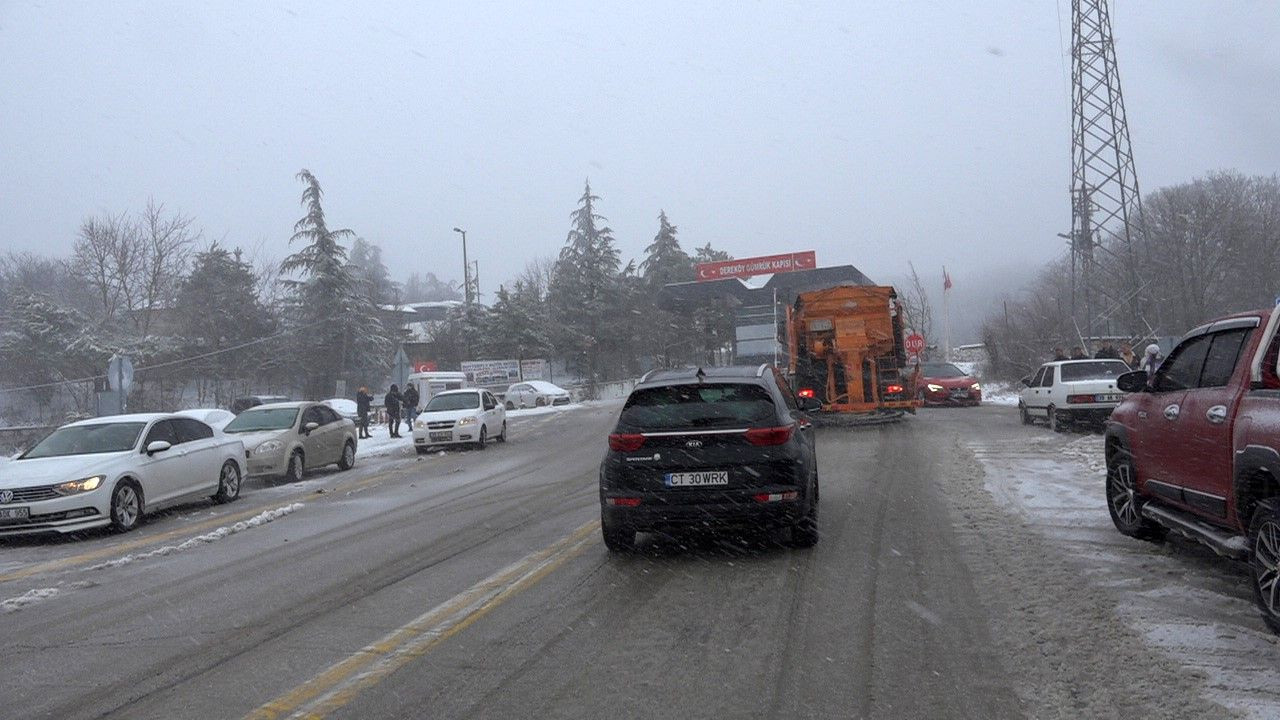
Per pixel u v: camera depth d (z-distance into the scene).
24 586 8.70
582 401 51.59
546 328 58.09
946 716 4.45
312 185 45.66
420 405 44.66
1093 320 37.72
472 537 9.98
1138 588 6.60
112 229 42.62
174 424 14.09
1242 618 5.82
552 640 5.89
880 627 5.93
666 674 5.18
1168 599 6.29
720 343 61.72
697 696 4.82
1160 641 5.39
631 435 8.09
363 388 28.86
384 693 5.02
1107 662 5.09
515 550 9.01
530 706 4.76
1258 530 5.54
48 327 39.62
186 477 13.83
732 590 7.01
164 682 5.40
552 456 19.94
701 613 6.40
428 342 63.09
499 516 11.45
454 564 8.49
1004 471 13.40
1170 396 7.12
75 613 7.37
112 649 6.19
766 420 8.02
